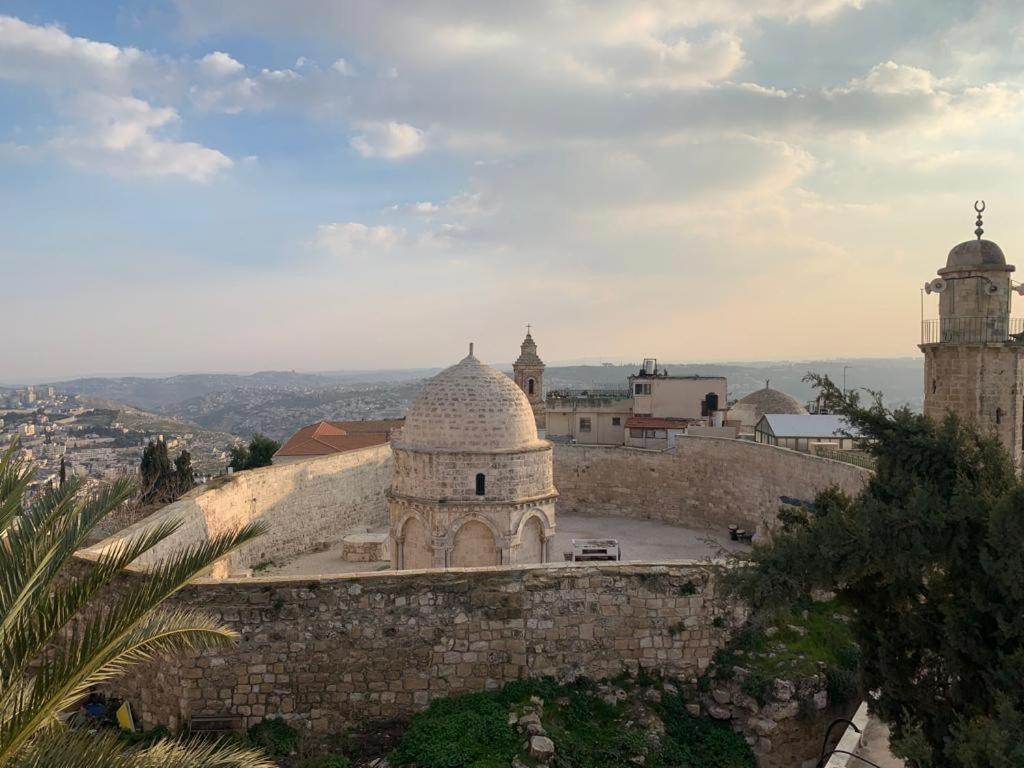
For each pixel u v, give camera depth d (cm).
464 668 1755
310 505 3912
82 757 964
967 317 2855
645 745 1642
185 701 1656
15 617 1007
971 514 1319
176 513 2602
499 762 1525
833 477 3331
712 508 4325
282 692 1689
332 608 1719
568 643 1803
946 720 1375
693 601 1858
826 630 2022
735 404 7238
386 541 3700
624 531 4309
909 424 1548
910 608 1487
